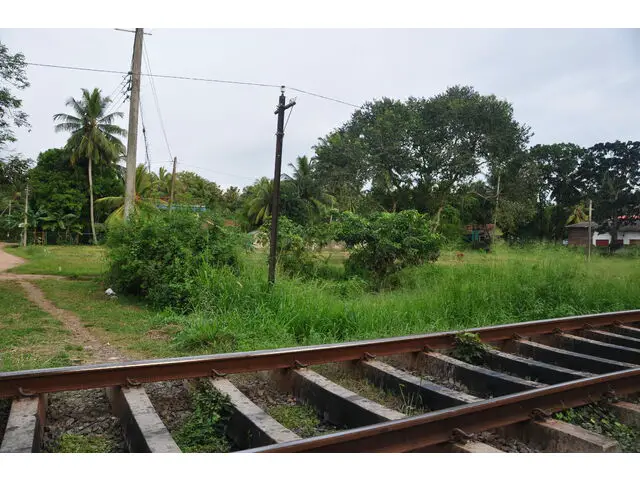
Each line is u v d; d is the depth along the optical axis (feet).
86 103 167.12
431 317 28.35
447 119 139.03
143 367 14.69
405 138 139.44
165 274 33.68
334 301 29.14
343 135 152.25
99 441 12.57
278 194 32.48
